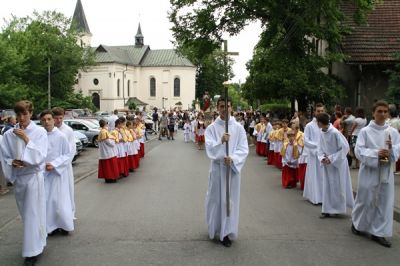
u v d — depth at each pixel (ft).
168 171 49.42
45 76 176.14
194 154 70.08
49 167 22.41
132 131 50.21
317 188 30.91
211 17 76.74
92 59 194.49
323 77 68.59
